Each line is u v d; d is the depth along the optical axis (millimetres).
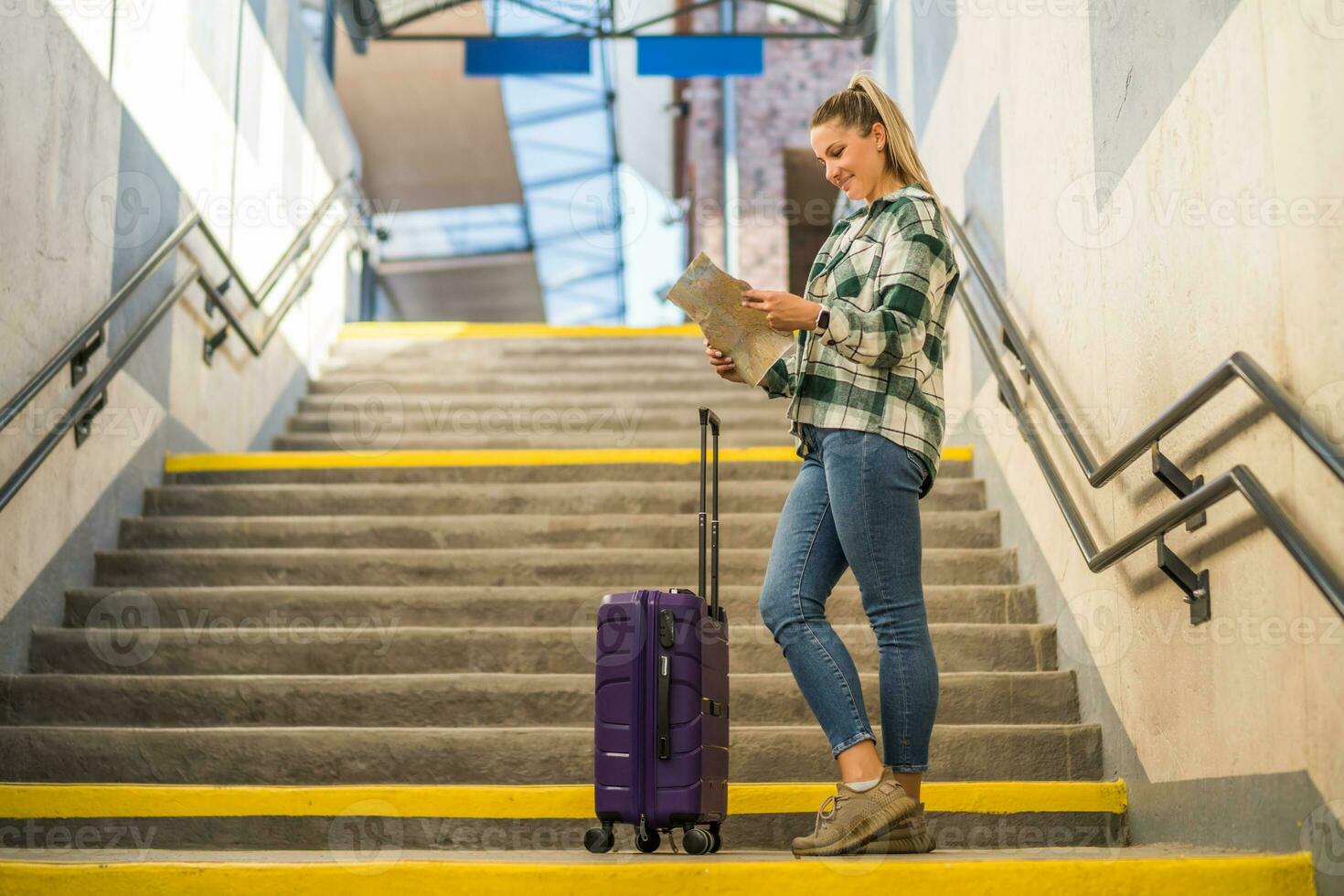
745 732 3096
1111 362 3090
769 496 4668
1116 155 3053
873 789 2096
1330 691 2018
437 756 3104
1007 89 4164
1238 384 2367
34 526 3723
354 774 3098
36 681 3410
